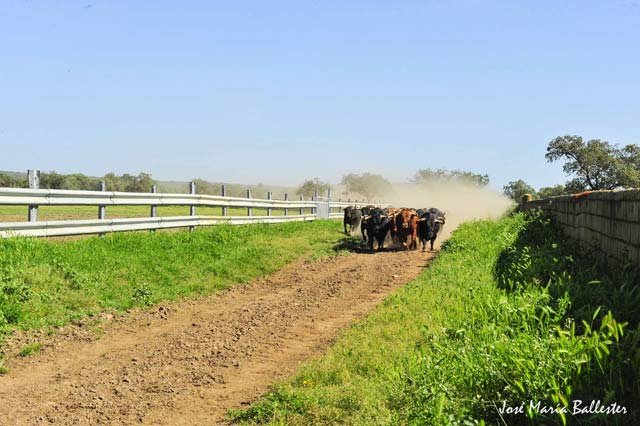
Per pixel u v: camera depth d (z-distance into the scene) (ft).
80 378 25.21
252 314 37.09
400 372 21.39
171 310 37.22
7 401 22.58
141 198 56.29
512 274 36.32
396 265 57.41
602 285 26.45
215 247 55.16
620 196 28.86
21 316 31.32
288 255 60.13
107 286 38.81
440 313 30.07
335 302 40.70
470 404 17.34
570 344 18.39
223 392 23.90
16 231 42.32
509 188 230.07
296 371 25.63
